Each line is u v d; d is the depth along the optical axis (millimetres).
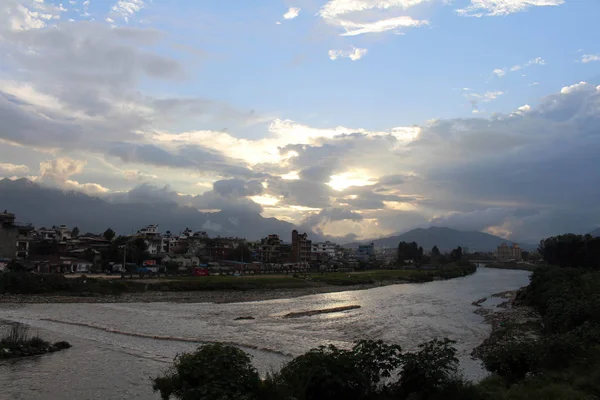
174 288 76750
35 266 88000
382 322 46000
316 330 40500
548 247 126688
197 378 12758
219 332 38688
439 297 77062
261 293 80250
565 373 16141
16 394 19453
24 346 27719
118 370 23750
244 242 180000
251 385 12477
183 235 168500
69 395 19469
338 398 12289
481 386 14789
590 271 71062
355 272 142125
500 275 170625
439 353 13969
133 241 124750
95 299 63531
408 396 13273
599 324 23703
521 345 18109
